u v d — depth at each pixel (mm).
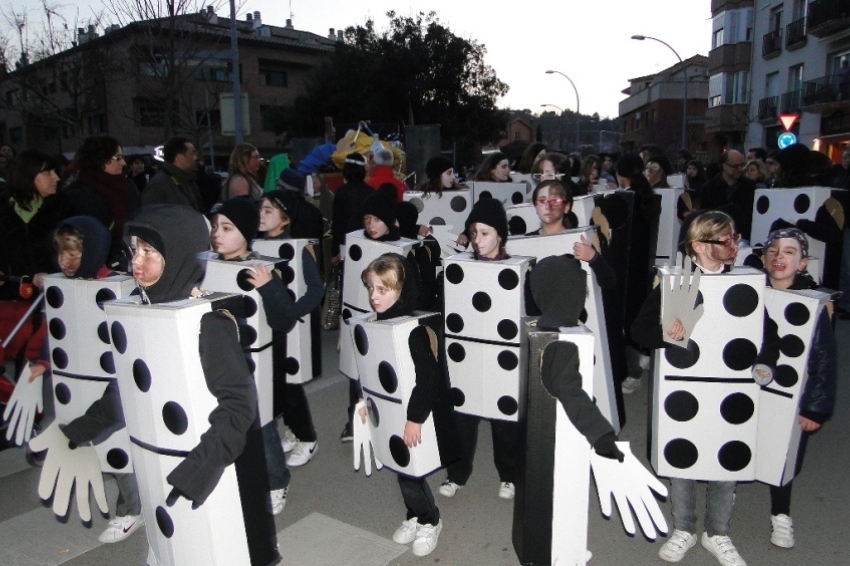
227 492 2240
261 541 2381
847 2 22344
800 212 5340
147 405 2225
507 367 3512
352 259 4266
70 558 3256
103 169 5047
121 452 3195
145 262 2273
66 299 3189
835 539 3355
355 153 5965
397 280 3084
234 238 3477
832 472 4059
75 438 2543
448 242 5617
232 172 6250
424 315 3084
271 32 39875
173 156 5465
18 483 3992
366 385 3158
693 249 2992
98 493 2803
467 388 3635
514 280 3402
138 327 2178
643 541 3365
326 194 8008
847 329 7043
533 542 2588
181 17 10562
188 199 5500
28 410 3436
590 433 2334
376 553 3277
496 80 28703
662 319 2906
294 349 3967
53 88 15602
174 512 2232
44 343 3559
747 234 6195
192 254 2338
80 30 14672
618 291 4484
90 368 3215
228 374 2164
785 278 3113
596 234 4020
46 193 4656
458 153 27641
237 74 10375
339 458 4324
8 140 32031
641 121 52656
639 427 4746
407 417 2963
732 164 7348
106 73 14492
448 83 27609
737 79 32656
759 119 28984
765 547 3289
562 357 2428
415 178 10828
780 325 2969
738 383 2873
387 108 27625
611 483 2576
